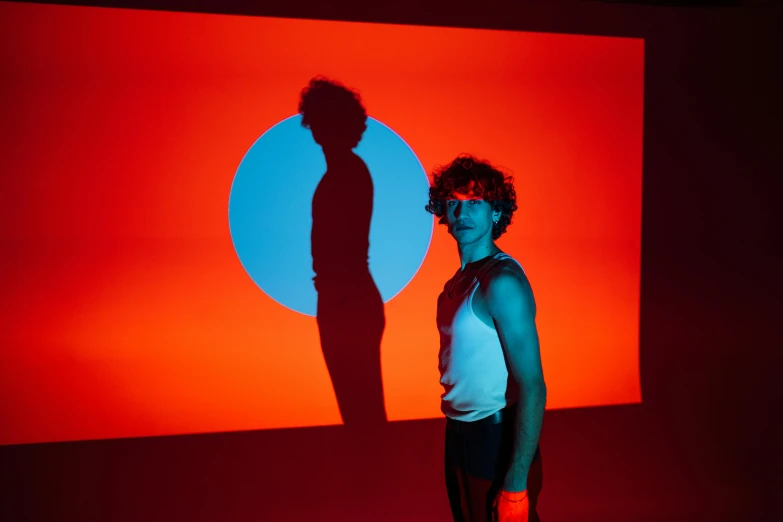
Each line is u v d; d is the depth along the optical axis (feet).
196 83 8.64
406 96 9.14
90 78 8.41
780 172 10.27
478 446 5.01
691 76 9.89
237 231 8.84
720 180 10.07
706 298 10.12
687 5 9.80
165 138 8.61
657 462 9.25
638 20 9.68
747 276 10.26
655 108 9.79
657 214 9.89
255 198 8.86
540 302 9.58
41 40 8.27
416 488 8.68
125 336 8.67
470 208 5.28
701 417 9.96
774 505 8.57
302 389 9.12
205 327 8.85
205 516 8.08
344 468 8.86
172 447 8.75
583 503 8.45
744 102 10.08
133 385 8.71
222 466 8.71
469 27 9.23
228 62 8.68
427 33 9.14
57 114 8.36
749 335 10.26
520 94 9.39
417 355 9.40
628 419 9.77
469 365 5.00
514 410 5.06
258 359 9.00
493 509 4.84
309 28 8.85
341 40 8.94
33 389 8.50
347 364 9.21
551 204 9.53
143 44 8.50
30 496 8.07
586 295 9.71
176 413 8.81
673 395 10.00
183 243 8.74
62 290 8.51
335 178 9.05
